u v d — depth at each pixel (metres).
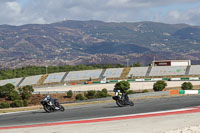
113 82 145.38
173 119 25.31
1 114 34.75
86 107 38.25
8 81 175.88
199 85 113.19
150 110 31.89
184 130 20.33
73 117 28.33
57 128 22.42
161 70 165.88
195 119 25.05
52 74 179.62
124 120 25.33
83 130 21.33
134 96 53.38
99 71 177.38
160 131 20.38
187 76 153.00
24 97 92.06
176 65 176.88
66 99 95.44
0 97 94.12
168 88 108.81
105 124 23.55
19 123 26.05
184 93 60.91
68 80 167.88
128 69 174.62
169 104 37.97
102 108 35.62
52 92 109.19
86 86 133.62
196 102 39.72
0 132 21.83
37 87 148.62
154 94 56.91
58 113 32.16
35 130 21.97
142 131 20.47
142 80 141.75
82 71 180.25
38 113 33.19
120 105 35.88
